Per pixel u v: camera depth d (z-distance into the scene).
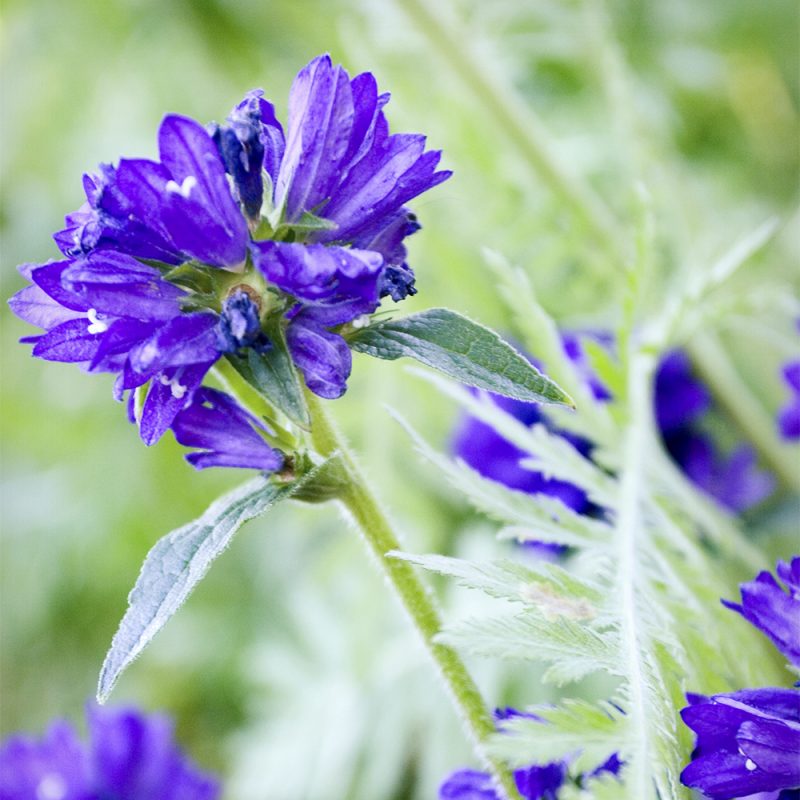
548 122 1.05
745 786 0.55
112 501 1.25
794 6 1.19
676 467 0.77
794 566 0.57
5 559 1.30
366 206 0.58
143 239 0.57
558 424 0.67
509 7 0.89
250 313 0.57
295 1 1.07
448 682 0.59
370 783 0.89
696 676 0.59
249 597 1.18
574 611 0.57
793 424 0.70
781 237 1.06
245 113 0.58
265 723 0.95
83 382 1.28
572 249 0.87
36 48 1.29
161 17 1.23
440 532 0.90
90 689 1.28
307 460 0.58
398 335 0.57
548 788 0.58
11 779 0.75
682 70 1.16
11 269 1.32
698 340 0.79
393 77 0.89
